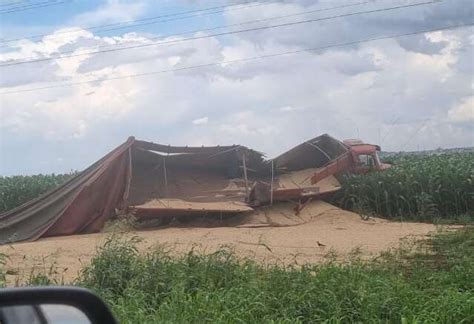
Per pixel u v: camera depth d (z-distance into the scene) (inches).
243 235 722.2
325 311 338.6
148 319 316.5
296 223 840.3
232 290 355.6
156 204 843.4
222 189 925.8
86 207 815.7
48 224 801.6
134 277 391.9
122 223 786.2
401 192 891.4
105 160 836.6
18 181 1069.1
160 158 927.0
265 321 320.5
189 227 833.5
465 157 1047.6
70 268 505.7
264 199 881.5
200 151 922.7
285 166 1003.3
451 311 327.9
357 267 419.8
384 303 340.2
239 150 935.0
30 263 531.5
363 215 871.7
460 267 424.8
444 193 880.3
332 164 959.6
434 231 700.0
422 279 406.9
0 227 809.5
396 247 586.6
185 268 396.8
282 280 381.1
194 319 317.1
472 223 808.3
